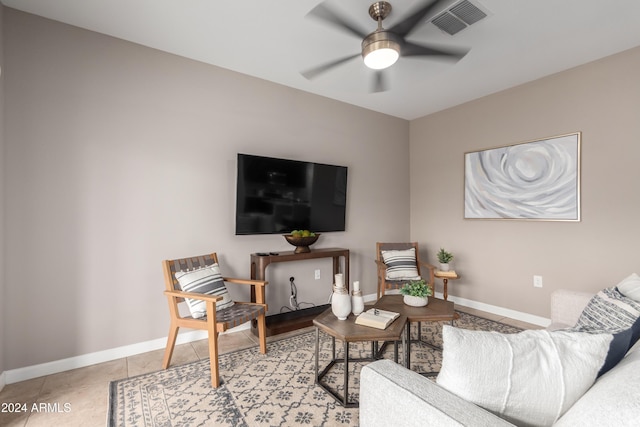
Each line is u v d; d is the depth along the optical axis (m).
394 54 1.79
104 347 2.39
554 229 3.02
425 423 0.77
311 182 3.41
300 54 2.68
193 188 2.77
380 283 3.55
